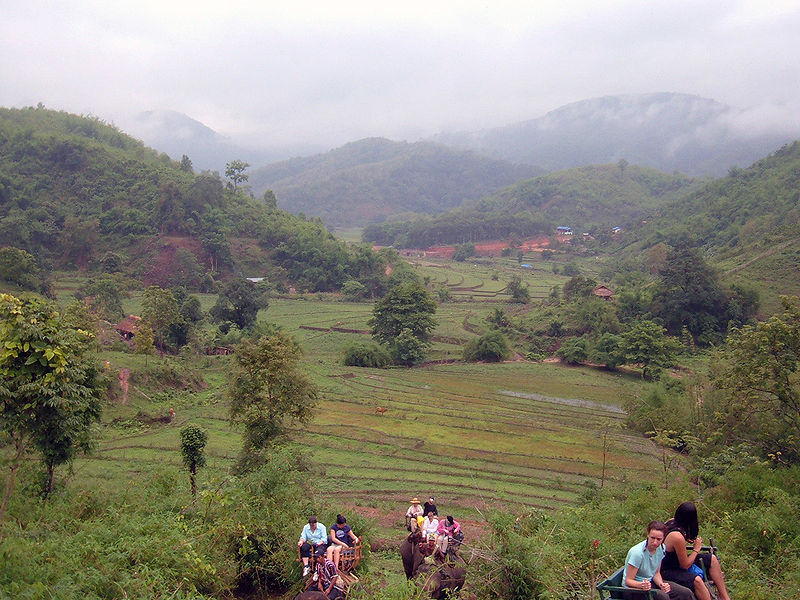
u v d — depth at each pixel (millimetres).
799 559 14008
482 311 118562
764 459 28781
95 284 93625
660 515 16922
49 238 129125
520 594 10797
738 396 30719
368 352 77750
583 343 80375
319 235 150375
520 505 32312
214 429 45031
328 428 47219
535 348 88750
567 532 13867
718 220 155500
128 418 44656
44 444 17672
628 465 40844
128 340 74375
